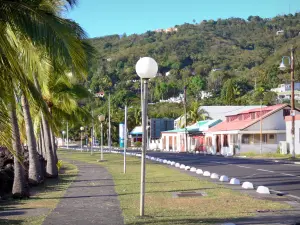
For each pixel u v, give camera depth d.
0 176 14.80
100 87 121.44
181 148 68.31
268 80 109.62
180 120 74.31
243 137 47.56
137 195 13.51
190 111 72.38
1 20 9.14
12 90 9.39
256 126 47.28
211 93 117.31
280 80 107.81
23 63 10.59
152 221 9.30
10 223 9.26
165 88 125.12
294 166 26.33
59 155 50.62
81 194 14.03
